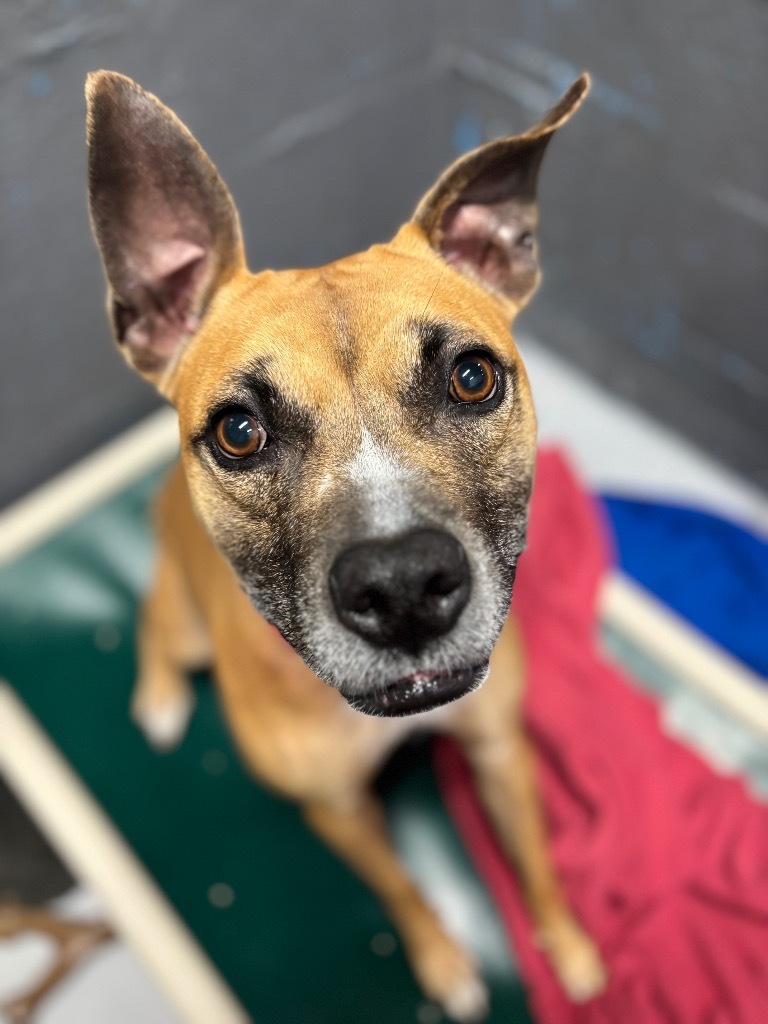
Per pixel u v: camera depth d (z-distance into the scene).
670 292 0.60
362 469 0.26
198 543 0.39
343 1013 0.44
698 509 0.60
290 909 0.46
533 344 0.69
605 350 0.66
